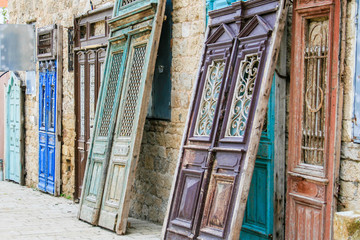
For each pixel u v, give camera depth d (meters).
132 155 7.30
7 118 13.77
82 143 9.78
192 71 7.41
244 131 5.65
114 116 7.93
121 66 8.05
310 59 5.38
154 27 7.42
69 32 10.50
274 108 5.84
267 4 5.81
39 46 11.88
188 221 6.09
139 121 7.35
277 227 5.82
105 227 7.49
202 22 7.23
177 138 7.68
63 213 8.86
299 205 5.39
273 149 5.85
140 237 7.06
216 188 5.86
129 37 8.02
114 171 7.67
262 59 5.67
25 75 12.77
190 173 6.28
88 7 9.91
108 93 8.37
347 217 4.34
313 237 5.18
